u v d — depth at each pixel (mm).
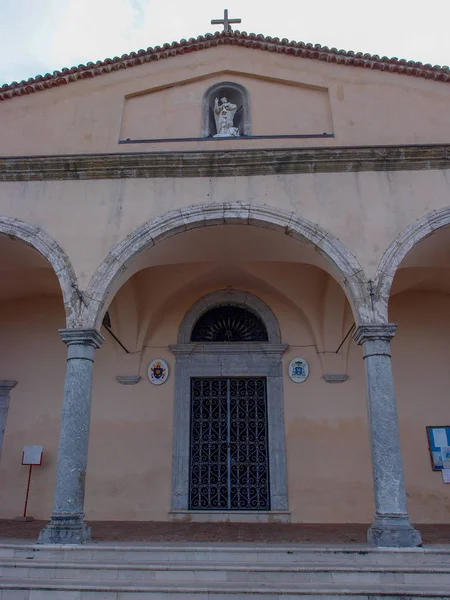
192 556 5953
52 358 10633
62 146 8820
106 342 10570
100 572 5641
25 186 8133
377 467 6504
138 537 7086
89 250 7660
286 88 9195
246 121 8992
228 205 7777
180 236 8039
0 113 9117
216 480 9711
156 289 10281
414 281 10156
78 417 6793
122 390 10281
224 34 9523
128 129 9016
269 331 10555
